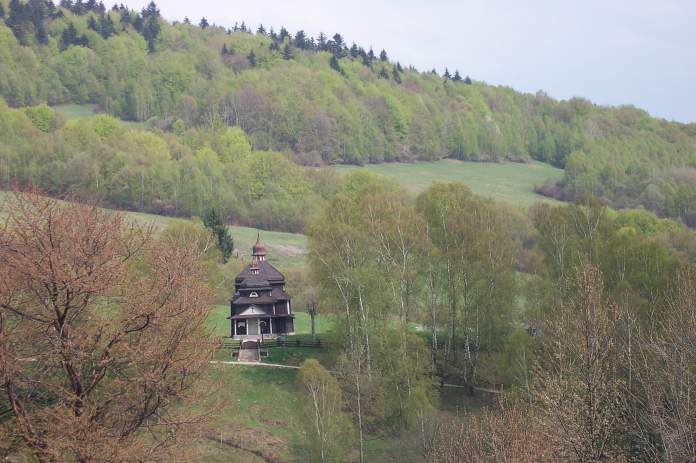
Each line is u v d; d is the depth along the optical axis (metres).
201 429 32.16
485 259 73.69
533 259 79.75
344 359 62.47
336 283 73.69
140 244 34.19
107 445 27.84
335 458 54.53
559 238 76.19
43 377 29.86
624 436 37.16
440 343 80.12
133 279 33.97
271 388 68.69
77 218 32.06
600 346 35.47
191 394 32.75
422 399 57.84
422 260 75.50
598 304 36.28
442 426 51.38
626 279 66.38
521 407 42.62
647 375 38.28
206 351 32.44
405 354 63.91
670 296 55.22
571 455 33.69
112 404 30.55
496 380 70.19
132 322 31.05
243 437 58.66
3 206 31.62
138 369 30.91
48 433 28.31
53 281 29.28
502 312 72.62
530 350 59.78
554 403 34.47
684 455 33.06
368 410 61.38
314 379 57.62
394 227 76.31
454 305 74.69
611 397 37.22
